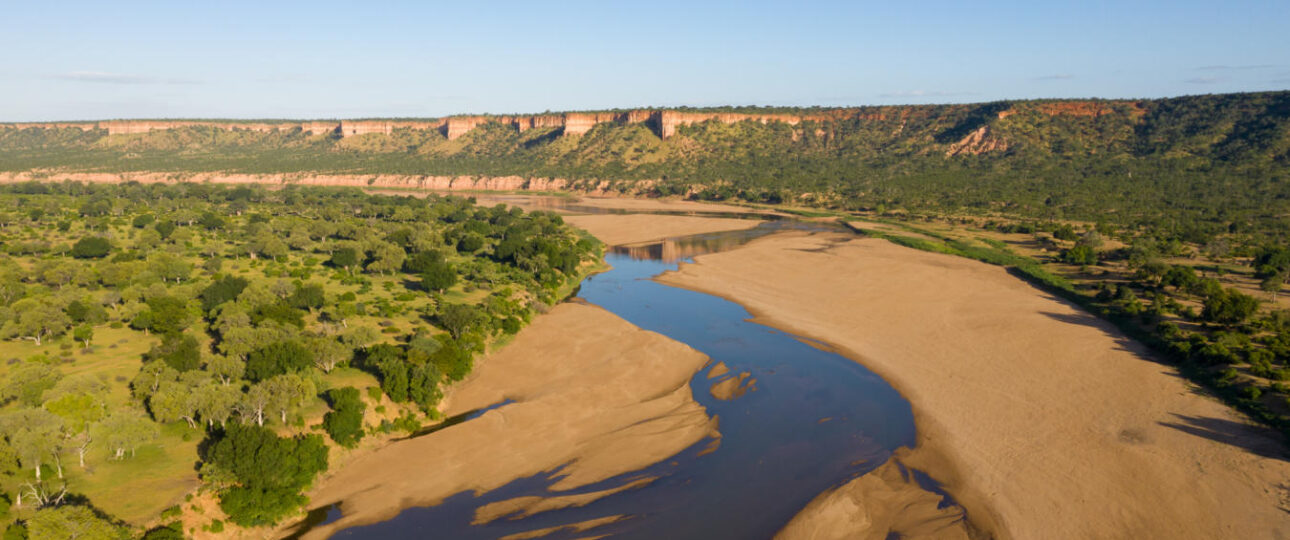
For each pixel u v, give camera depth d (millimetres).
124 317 82562
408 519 49656
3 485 44750
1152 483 53281
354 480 53969
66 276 97312
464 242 145125
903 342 88250
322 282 109875
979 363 79688
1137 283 111438
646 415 67000
